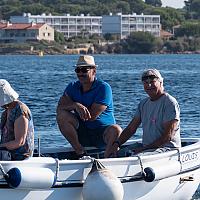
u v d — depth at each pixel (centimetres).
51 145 2256
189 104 3744
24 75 7419
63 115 1522
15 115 1299
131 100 3944
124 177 1367
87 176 1323
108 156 1504
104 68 9588
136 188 1395
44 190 1293
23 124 1295
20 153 1301
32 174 1267
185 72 8131
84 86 1533
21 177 1254
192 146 1516
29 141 1309
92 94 1533
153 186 1426
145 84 1483
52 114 3200
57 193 1306
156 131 1483
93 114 1526
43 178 1277
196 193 1656
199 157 1545
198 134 2567
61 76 7144
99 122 1532
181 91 4744
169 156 1446
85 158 1357
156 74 1480
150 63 12150
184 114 3212
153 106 1488
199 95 4384
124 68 9569
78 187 1324
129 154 1509
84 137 1543
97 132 1535
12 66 10806
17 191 1273
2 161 1266
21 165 1273
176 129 1479
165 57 17175
